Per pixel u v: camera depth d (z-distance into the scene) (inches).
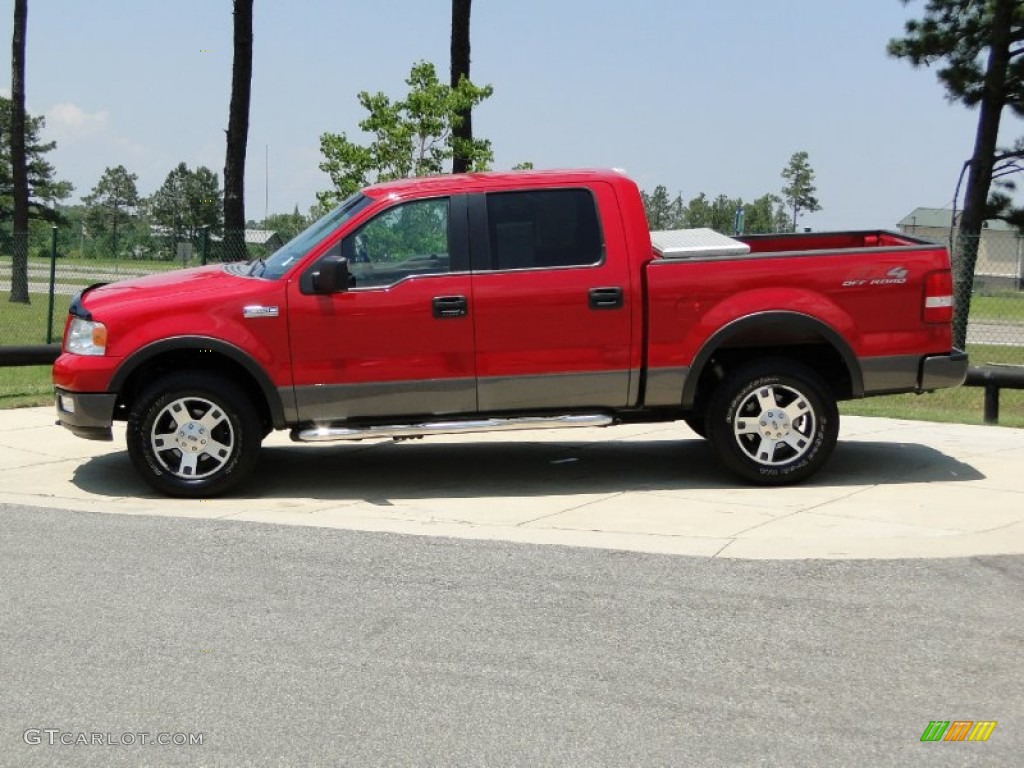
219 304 308.8
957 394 581.6
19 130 1157.7
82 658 196.5
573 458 371.6
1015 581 234.7
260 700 179.8
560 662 194.2
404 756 161.3
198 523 283.7
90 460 366.6
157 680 187.5
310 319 309.1
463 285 311.4
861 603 222.4
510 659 195.6
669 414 331.3
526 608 220.5
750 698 180.2
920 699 180.1
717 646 201.5
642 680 186.9
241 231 634.2
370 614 217.5
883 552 254.5
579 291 312.5
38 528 278.7
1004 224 1140.5
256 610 219.6
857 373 318.3
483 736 167.2
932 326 319.3
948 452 373.1
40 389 518.9
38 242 1040.8
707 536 270.4
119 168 3395.7
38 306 812.6
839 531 273.1
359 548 261.3
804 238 372.5
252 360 308.2
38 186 2632.9
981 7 918.4
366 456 378.6
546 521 287.4
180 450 312.7
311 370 310.5
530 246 314.8
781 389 318.3
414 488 329.7
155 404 308.8
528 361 313.7
